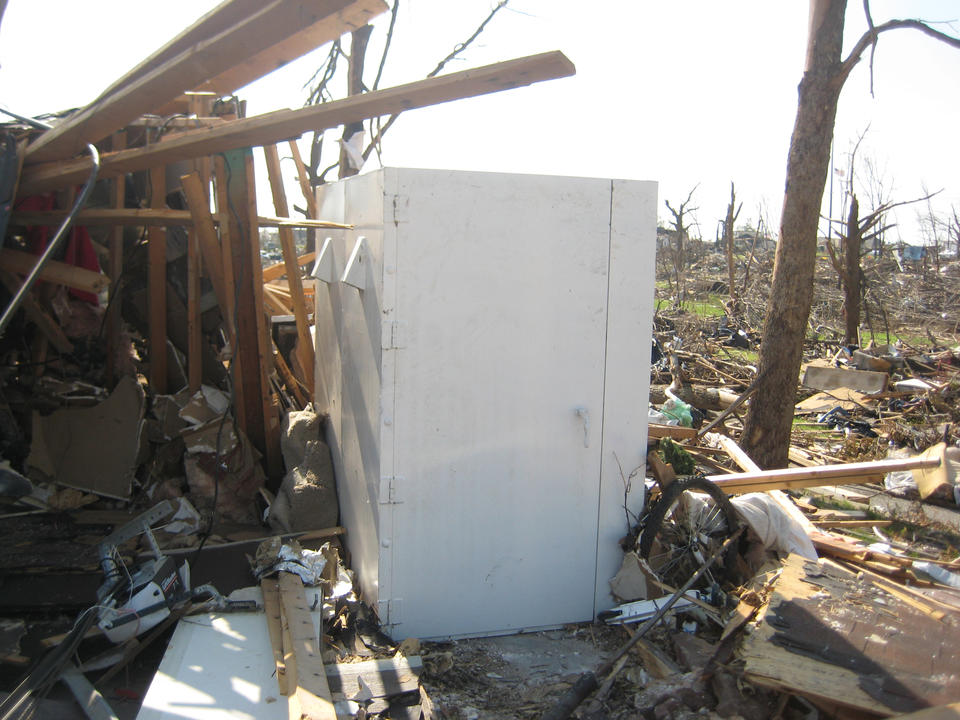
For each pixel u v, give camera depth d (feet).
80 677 10.07
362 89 34.14
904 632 10.34
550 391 12.26
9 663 10.34
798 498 21.44
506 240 11.75
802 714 9.36
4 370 17.63
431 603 12.17
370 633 11.89
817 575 12.04
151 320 18.13
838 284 76.84
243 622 11.31
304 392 21.47
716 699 9.91
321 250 15.35
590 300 12.28
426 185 11.29
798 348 22.74
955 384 35.17
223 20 8.52
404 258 11.30
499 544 12.38
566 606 12.91
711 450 22.27
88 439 16.35
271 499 15.98
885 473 17.30
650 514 12.98
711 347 55.42
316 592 11.76
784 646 10.00
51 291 18.60
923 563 14.03
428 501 11.91
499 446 12.13
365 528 12.73
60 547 13.56
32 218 14.88
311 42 9.41
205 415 16.96
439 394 11.72
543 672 11.45
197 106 18.29
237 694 9.58
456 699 10.68
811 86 21.77
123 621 10.59
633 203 12.32
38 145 12.00
